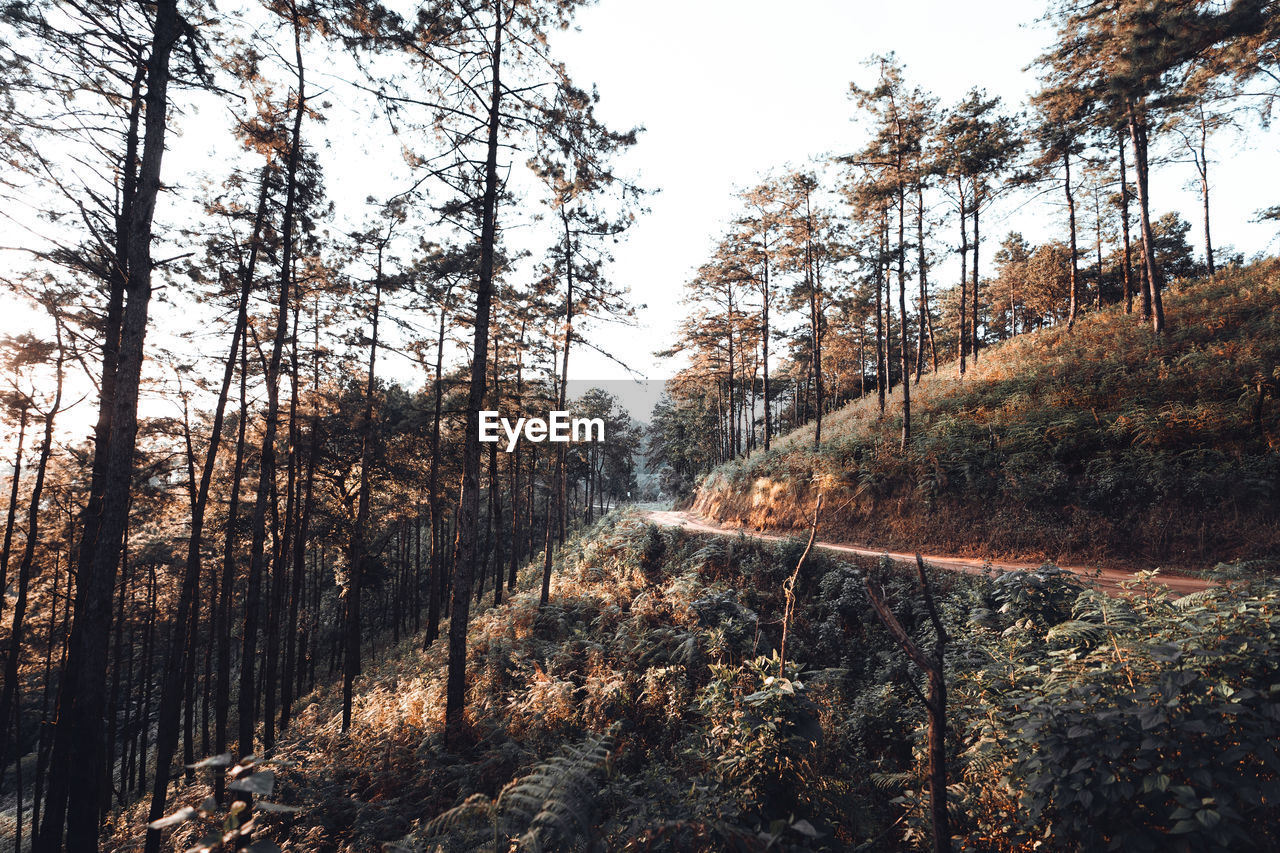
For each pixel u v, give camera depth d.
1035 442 14.60
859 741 7.03
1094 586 7.95
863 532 16.34
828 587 11.15
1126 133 20.39
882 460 17.88
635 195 11.08
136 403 7.58
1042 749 3.54
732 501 25.47
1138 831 3.07
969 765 4.76
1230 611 3.91
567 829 3.63
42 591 19.20
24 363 12.73
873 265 21.98
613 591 14.91
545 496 46.53
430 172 9.59
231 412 19.86
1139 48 13.19
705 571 14.01
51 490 15.75
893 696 7.38
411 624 37.31
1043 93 20.30
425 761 8.22
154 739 30.44
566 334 17.33
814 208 23.39
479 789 7.21
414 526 36.59
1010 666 5.39
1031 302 41.16
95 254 8.65
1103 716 3.34
